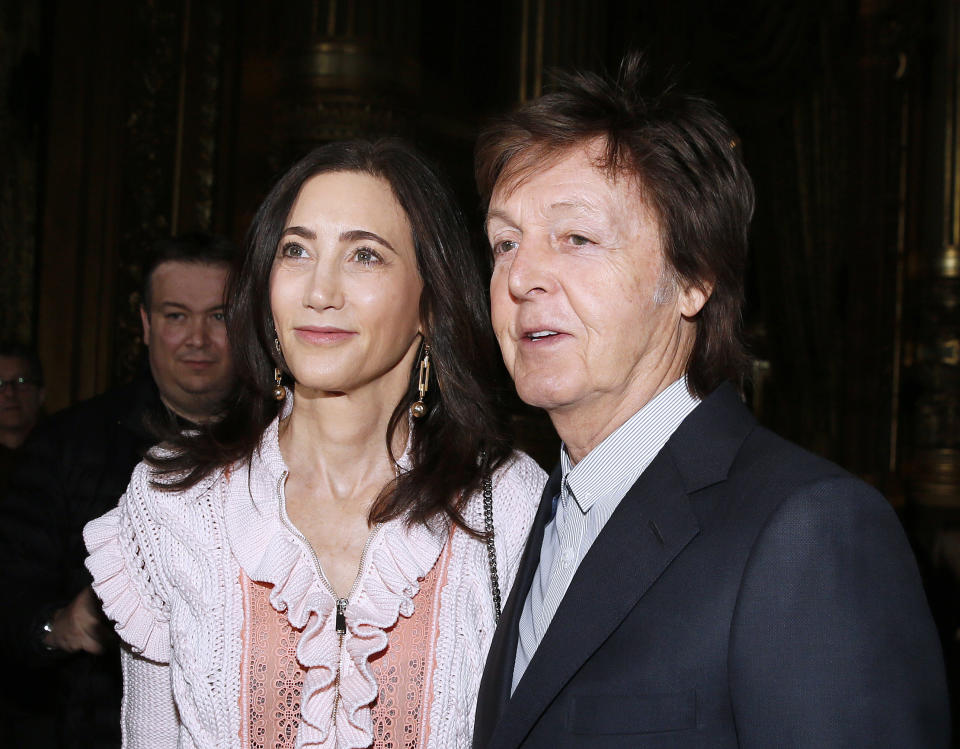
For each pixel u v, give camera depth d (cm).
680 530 129
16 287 549
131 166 604
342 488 167
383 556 159
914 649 112
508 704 136
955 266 991
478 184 151
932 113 1023
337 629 153
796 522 118
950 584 457
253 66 708
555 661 132
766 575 117
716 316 143
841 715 110
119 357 595
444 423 173
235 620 154
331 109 695
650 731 122
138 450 228
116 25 590
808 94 1164
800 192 1177
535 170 140
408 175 161
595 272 136
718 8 1174
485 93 891
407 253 162
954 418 976
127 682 167
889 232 1077
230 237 654
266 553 155
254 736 150
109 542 164
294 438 169
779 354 1213
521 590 158
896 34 1061
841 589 113
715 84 1188
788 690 113
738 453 135
